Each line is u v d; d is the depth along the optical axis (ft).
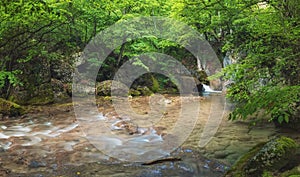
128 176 13.99
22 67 36.09
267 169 11.10
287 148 11.51
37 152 17.89
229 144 18.30
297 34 13.88
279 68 15.06
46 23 32.96
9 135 22.22
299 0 14.14
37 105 34.09
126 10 43.11
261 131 20.48
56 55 38.65
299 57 14.51
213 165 15.01
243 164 12.18
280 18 15.53
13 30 31.68
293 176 9.36
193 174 14.01
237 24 25.21
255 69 16.75
